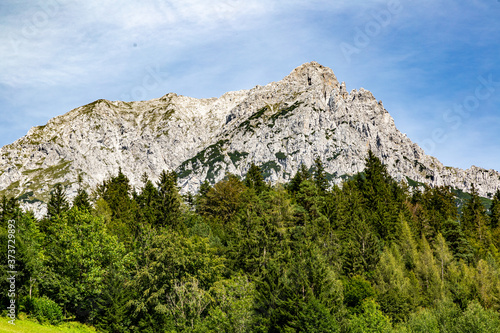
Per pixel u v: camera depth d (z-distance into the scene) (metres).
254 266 62.41
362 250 74.62
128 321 51.38
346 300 59.75
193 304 50.91
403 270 74.69
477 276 73.50
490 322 57.22
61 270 55.12
